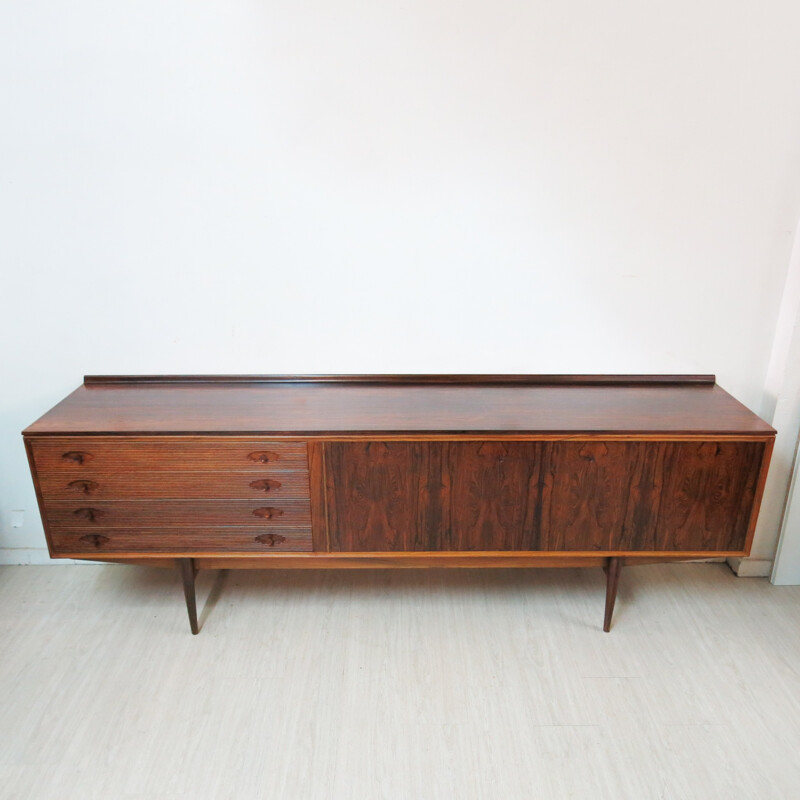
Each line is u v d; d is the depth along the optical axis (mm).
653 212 1787
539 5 1600
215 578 2102
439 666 1737
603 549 1726
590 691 1656
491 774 1434
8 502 2109
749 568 2104
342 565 1799
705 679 1694
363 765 1454
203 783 1411
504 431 1574
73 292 1860
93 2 1587
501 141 1720
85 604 1981
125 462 1621
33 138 1698
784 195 1761
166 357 1948
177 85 1662
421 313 1896
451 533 1705
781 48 1625
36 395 1987
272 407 1746
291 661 1756
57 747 1493
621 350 1941
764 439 1572
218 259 1832
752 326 1910
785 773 1433
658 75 1658
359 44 1631
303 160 1735
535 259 1837
